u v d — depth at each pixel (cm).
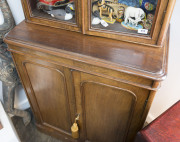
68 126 118
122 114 87
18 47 82
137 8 71
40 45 77
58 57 76
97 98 87
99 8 76
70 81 85
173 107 73
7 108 133
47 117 123
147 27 73
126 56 70
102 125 102
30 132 144
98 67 71
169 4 63
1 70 111
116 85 75
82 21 78
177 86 111
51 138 139
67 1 80
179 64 103
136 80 68
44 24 89
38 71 91
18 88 146
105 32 79
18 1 109
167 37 82
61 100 101
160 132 65
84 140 121
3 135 112
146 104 75
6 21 108
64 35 83
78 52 72
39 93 106
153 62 67
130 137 98
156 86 66
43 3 85
